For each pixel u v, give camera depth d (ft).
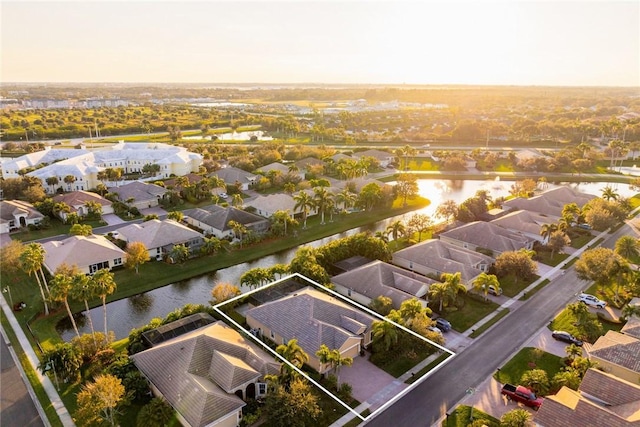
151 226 275.18
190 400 134.21
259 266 262.06
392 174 501.15
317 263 237.25
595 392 136.87
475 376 160.76
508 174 512.22
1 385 154.71
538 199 348.38
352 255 255.29
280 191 419.74
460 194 432.66
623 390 134.10
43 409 142.20
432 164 556.51
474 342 182.09
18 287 224.53
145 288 229.45
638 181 446.60
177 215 308.60
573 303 200.64
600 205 328.70
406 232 289.53
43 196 356.79
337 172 474.49
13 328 190.39
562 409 125.29
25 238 292.20
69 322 199.31
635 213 366.02
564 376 150.10
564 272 251.39
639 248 249.96
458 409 143.13
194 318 186.19
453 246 262.26
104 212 346.74
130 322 201.36
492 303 214.90
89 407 128.77
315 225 329.11
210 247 267.59
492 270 246.06
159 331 174.81
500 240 269.44
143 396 146.72
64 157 480.23
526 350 175.73
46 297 211.41
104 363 163.73
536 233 293.84
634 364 150.82
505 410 143.54
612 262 211.20
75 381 155.02
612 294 222.69
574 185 477.36
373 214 357.82
